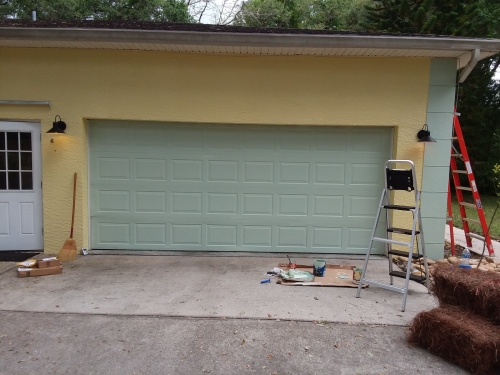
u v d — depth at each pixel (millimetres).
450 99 5324
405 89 5332
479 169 15633
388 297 3998
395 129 5438
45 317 3404
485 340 2598
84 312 3510
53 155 5379
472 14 12227
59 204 5434
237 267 4973
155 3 16219
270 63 5320
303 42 4809
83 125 5383
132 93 5340
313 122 5395
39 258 5227
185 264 5074
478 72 14539
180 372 2613
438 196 5438
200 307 3650
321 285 4277
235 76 5336
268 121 5395
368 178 5590
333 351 2902
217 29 5773
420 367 2719
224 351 2881
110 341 3006
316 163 5582
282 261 5305
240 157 5582
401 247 5492
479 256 6113
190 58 5309
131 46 5059
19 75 5277
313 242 5676
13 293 3967
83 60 5281
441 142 5367
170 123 5523
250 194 5637
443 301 3248
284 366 2701
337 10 20141
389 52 5035
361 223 5633
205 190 5625
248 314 3506
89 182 5574
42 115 5336
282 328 3248
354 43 4789
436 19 11766
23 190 5492
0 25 5371
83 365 2684
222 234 5684
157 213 5645
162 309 3594
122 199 5617
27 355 2799
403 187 3977
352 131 5543
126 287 4180
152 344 2965
